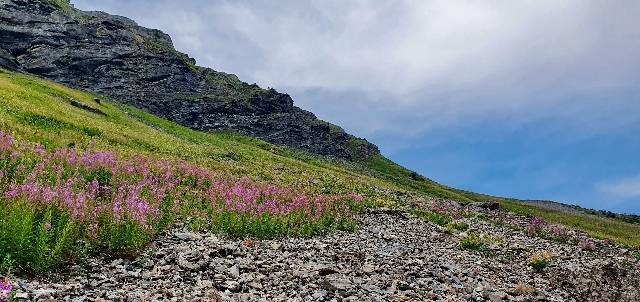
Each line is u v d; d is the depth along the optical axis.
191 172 36.41
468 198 147.62
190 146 72.00
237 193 27.55
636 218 162.38
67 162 26.73
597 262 30.00
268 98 184.25
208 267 14.47
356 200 41.66
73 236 14.02
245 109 169.38
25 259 12.15
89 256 14.01
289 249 19.66
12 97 56.56
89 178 25.55
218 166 55.66
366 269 17.52
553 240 42.38
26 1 169.75
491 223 46.66
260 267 15.56
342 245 23.17
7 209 13.87
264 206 25.22
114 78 160.00
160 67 172.75
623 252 40.94
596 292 21.48
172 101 157.75
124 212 16.19
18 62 143.75
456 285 17.56
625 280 25.56
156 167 35.44
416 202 57.47
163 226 18.92
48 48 156.88
